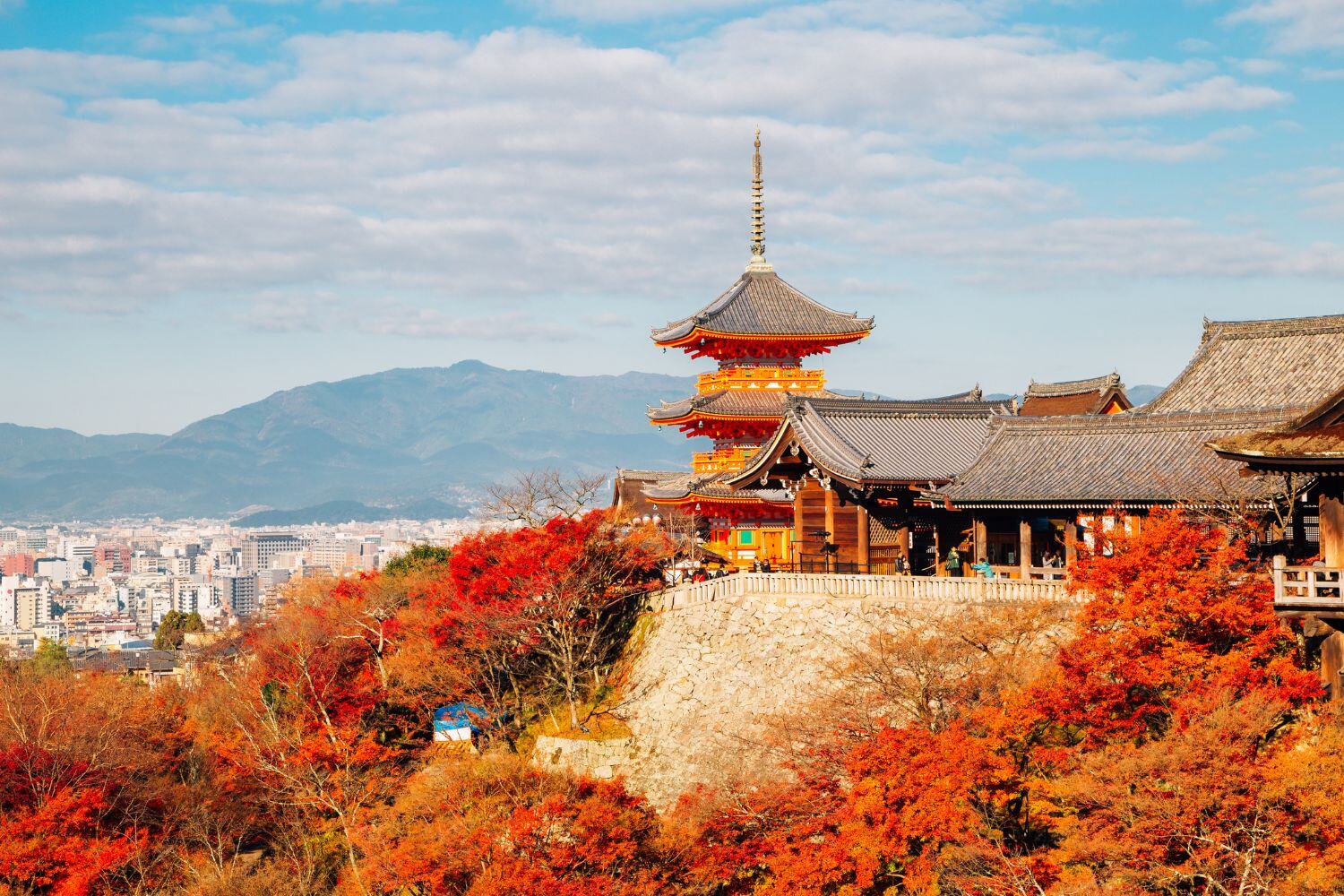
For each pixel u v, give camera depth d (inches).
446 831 1943.9
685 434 4293.8
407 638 3075.8
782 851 1865.2
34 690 3058.6
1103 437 2508.6
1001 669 1910.7
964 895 1631.4
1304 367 2765.7
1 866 2284.7
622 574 2844.5
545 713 2751.0
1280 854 1428.4
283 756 2613.2
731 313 3956.7
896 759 1782.7
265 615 4259.4
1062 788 1624.0
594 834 1863.9
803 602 2455.7
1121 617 1772.9
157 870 2460.6
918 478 2738.7
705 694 2500.0
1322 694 1610.5
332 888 2401.6
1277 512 2096.5
